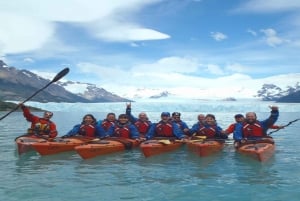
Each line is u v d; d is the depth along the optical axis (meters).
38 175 9.19
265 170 9.70
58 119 34.38
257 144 11.72
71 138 13.16
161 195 7.44
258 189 7.82
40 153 11.77
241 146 11.87
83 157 11.20
